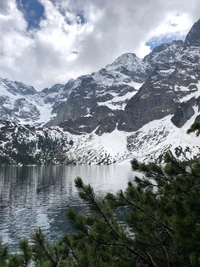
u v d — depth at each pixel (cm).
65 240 853
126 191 932
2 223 6862
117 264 810
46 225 6650
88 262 745
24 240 695
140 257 848
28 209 8550
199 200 809
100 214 860
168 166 952
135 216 880
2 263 636
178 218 751
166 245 905
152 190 1033
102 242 833
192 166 916
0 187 13662
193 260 694
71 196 10962
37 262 661
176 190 850
